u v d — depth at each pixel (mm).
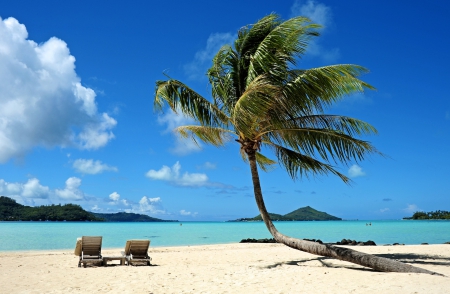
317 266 12195
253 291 8086
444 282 8492
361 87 11461
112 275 10570
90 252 12852
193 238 36500
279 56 12055
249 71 12203
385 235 41781
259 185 13500
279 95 11570
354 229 61562
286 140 13227
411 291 7504
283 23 11836
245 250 19547
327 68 11023
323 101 11812
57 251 20312
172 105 12711
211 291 8164
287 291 7996
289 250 19391
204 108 13023
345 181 13555
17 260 14773
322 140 12703
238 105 11172
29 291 8320
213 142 14305
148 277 10148
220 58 13070
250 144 13398
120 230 56312
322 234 44000
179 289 8438
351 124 12664
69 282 9461
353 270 10859
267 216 13273
